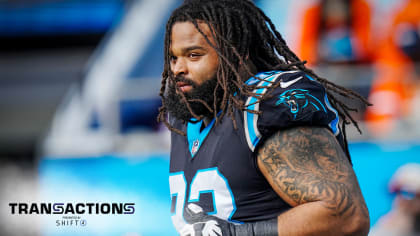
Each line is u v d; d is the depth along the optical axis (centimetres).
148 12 2080
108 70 2028
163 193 1681
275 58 643
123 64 2039
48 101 2588
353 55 1808
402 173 1541
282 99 545
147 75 2061
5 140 2322
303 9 1864
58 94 2625
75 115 1975
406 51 1788
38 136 2345
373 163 1573
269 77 578
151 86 1981
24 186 1964
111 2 2780
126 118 1992
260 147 552
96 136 1891
